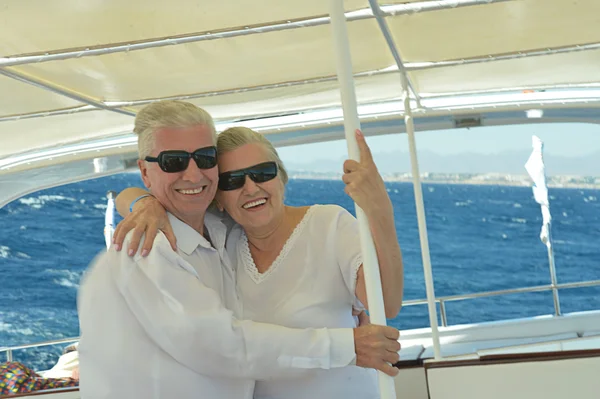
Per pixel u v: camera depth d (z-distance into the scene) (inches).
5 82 169.3
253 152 87.0
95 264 83.0
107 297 80.4
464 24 155.0
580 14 150.9
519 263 1154.7
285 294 87.5
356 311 95.0
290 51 164.9
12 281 1053.2
